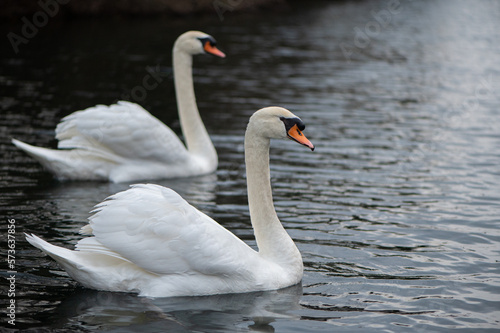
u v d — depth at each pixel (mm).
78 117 13016
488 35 37031
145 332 7086
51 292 8031
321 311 7805
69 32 31141
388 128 18281
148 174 13461
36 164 13891
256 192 8812
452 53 31469
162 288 8031
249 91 22234
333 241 10180
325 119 19062
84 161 13055
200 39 14633
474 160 15297
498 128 18500
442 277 8875
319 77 25234
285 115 8609
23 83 21297
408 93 23031
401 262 9391
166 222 7941
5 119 16953
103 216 7910
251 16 40156
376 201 12234
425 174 14117
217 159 14977
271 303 8000
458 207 11945
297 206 11859
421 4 51406
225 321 7461
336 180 13578
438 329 7363
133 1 36469
